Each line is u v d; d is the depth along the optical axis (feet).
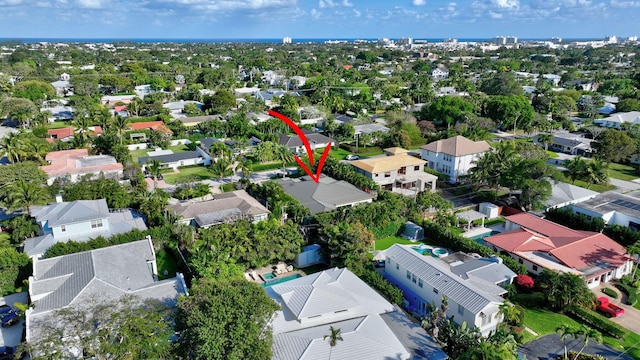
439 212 219.61
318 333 117.80
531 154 292.20
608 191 264.72
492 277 154.92
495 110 430.20
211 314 103.65
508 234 191.72
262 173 300.81
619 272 174.29
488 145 306.55
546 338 136.05
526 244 180.86
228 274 148.25
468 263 163.02
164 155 319.06
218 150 308.60
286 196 219.00
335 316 126.31
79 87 540.52
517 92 565.94
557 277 150.10
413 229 206.18
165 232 185.37
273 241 171.01
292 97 501.15
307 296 127.85
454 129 397.39
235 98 501.56
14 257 159.33
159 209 207.31
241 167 279.49
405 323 129.08
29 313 119.03
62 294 128.57
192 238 179.42
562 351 129.49
